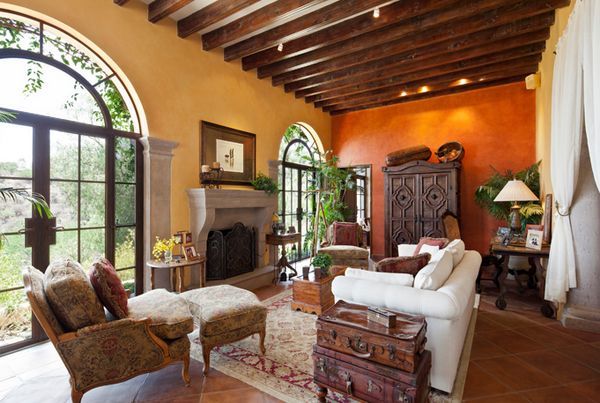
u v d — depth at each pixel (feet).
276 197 16.98
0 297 8.60
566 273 10.45
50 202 9.55
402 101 20.59
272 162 17.54
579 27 8.71
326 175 20.20
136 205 11.73
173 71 12.55
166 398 6.70
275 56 14.55
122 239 11.34
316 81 17.43
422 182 18.30
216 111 14.37
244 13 12.17
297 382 7.22
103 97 10.97
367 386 5.76
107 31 10.45
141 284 11.86
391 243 19.16
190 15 12.28
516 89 17.42
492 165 18.02
